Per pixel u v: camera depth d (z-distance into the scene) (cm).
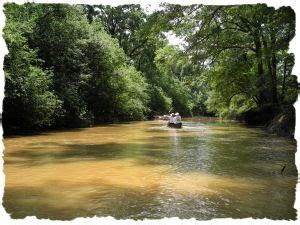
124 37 4691
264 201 604
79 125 2572
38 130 2136
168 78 5588
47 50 2248
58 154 1123
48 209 553
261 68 2558
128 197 625
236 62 2478
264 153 1157
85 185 710
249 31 2183
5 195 632
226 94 2811
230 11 1906
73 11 2483
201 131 2150
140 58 4950
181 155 1111
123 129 2338
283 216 524
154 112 4819
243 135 1850
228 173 835
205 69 2281
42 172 838
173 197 627
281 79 2573
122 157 1066
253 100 3066
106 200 605
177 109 5866
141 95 4041
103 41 2881
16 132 1933
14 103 1773
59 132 2027
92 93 2962
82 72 2572
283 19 1467
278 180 760
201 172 844
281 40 1628
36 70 1822
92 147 1309
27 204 579
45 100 1872
